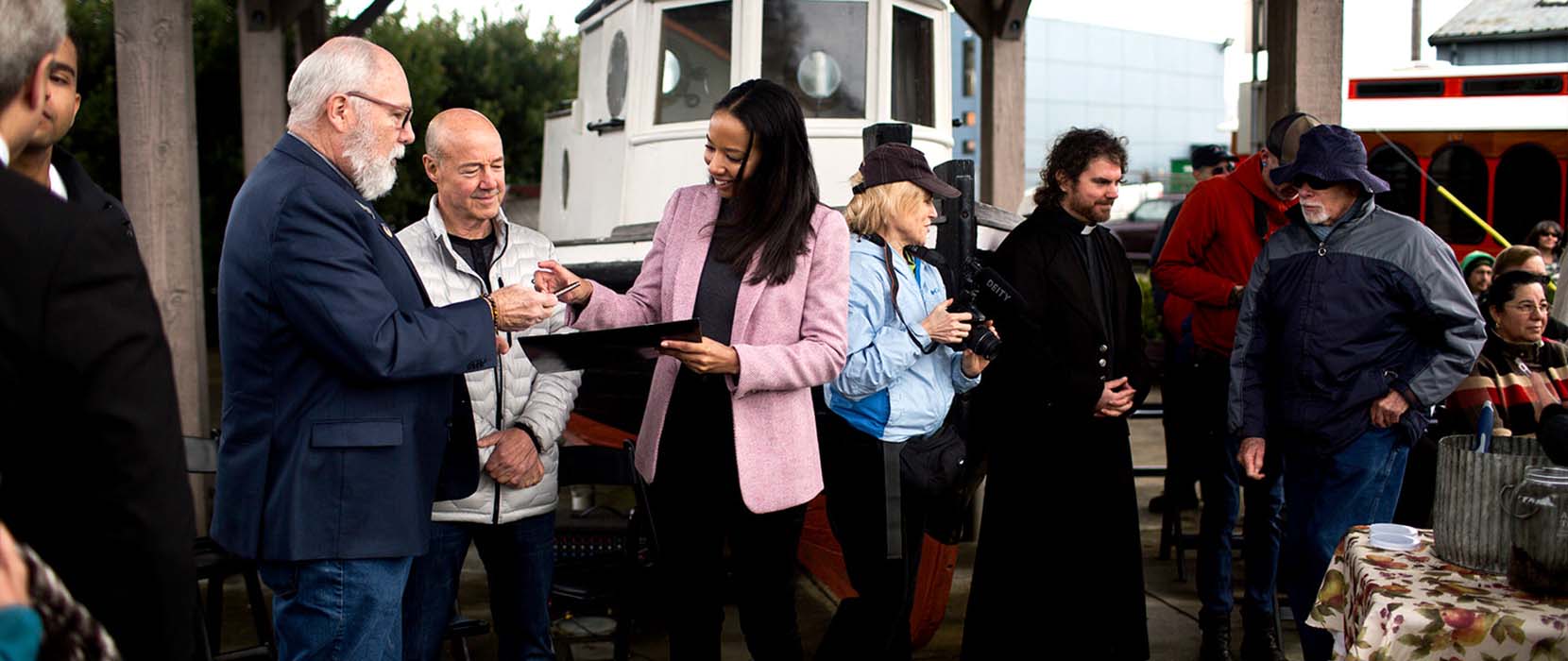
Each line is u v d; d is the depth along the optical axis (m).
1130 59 36.19
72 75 2.22
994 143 7.98
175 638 1.61
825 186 5.75
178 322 4.70
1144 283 10.56
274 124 7.41
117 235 1.60
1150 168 36.94
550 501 3.33
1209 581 4.23
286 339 2.50
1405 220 3.45
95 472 1.53
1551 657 2.15
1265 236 4.34
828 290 2.94
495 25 16.66
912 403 3.23
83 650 1.21
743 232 2.90
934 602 4.19
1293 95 4.99
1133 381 3.85
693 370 2.78
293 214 2.46
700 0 5.78
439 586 3.21
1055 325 3.69
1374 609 2.30
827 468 3.25
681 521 3.02
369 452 2.52
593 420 4.96
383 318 2.46
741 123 2.86
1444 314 3.35
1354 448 3.44
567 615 4.30
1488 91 11.09
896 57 5.96
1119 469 3.76
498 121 16.12
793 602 3.06
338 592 2.52
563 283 3.06
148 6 4.59
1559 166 10.84
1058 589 3.73
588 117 6.91
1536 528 2.25
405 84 2.68
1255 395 3.66
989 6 7.96
